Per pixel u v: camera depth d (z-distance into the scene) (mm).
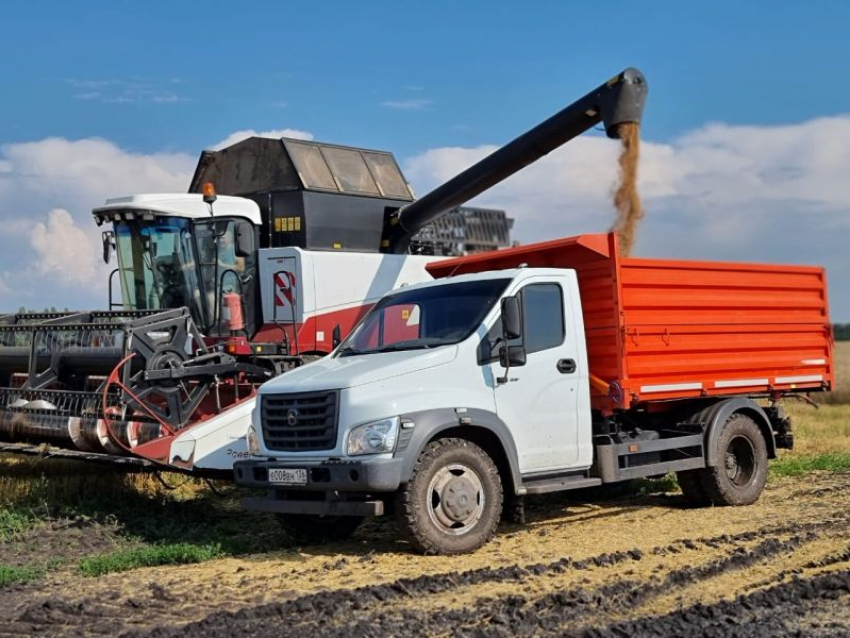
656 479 13391
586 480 9742
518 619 6262
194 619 6508
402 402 8359
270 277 13547
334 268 13516
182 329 10992
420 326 9523
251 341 13633
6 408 11820
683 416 11328
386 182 15164
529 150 12656
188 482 12664
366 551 8938
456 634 5961
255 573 7871
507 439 8984
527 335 9383
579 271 10352
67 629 6320
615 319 9969
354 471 8156
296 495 8836
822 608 6523
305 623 6281
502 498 8836
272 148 14445
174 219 13281
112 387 10703
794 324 12234
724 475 11117
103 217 13648
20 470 12492
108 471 12023
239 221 13555
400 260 14352
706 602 6664
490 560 8148
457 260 11406
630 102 11766
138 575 7906
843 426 20172
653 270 10367
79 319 12648
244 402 10844
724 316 11258
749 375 11625
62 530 9812
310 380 8742
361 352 9711
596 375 10211
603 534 9375
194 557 8562
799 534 8992
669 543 8727
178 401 10727
